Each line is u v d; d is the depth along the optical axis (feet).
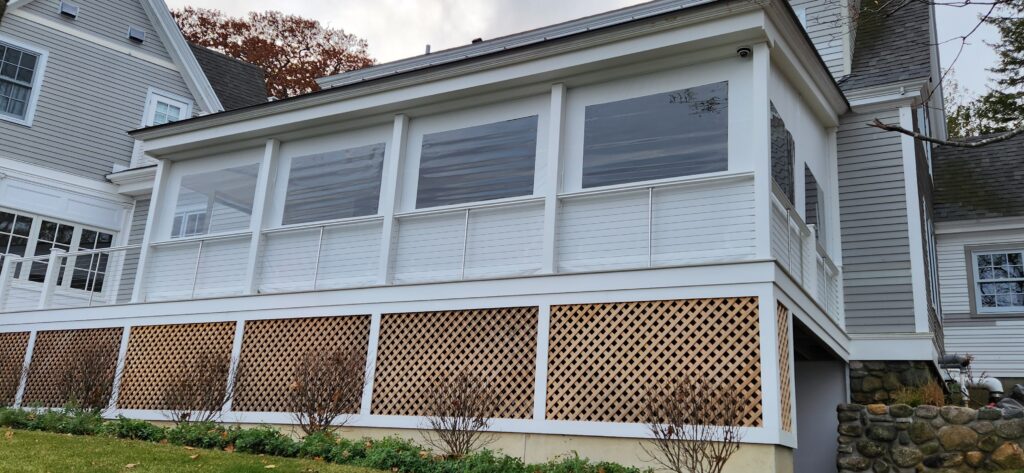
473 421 23.75
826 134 32.99
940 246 47.52
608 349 23.31
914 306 29.96
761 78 23.56
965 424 24.56
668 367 22.03
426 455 22.29
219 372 29.17
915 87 31.45
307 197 32.91
